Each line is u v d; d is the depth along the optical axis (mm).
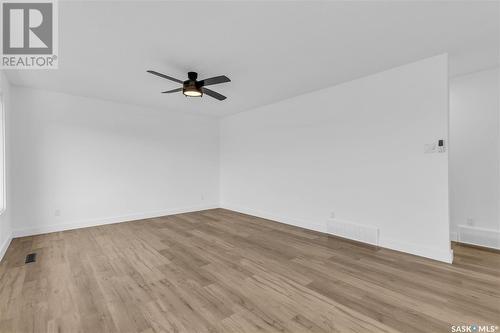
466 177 3410
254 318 1774
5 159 3211
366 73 3328
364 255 2977
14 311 1852
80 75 3326
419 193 2928
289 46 2564
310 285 2250
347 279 2361
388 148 3197
